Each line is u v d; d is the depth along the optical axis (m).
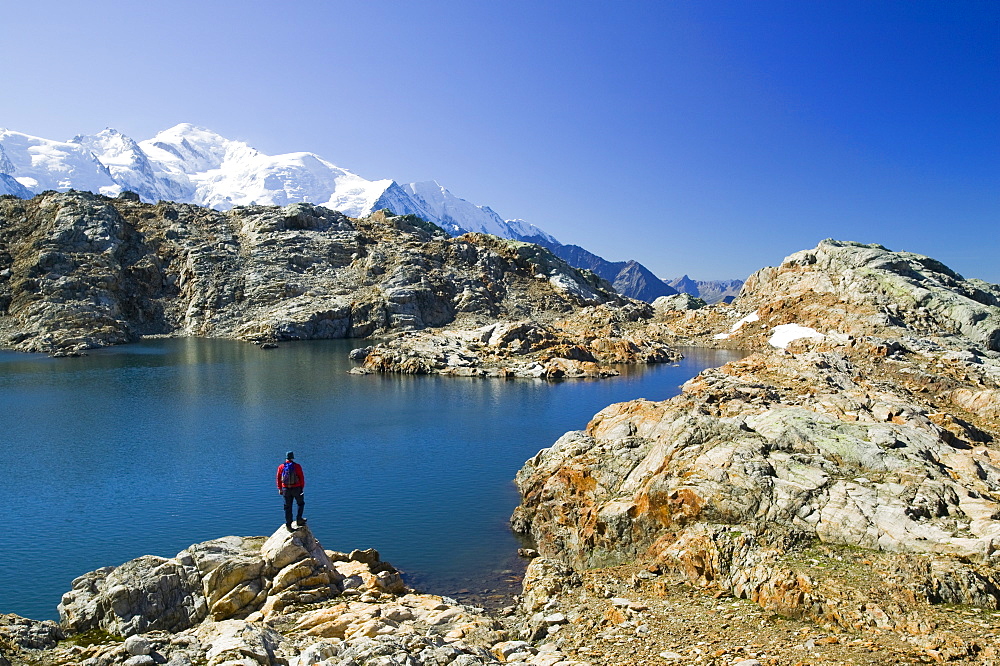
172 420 56.38
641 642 17.39
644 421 38.38
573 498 32.38
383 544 31.12
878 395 48.22
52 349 103.31
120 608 19.45
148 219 156.88
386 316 136.88
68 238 132.38
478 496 37.88
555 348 99.44
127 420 56.12
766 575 19.86
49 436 50.28
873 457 26.58
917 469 25.12
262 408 62.16
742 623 18.28
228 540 23.22
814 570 19.47
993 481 25.47
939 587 18.03
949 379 66.19
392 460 44.84
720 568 21.52
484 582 27.19
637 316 158.62
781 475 25.42
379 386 76.62
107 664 15.12
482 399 68.94
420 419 58.28
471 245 176.38
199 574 21.30
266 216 163.25
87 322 115.38
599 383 81.19
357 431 53.22
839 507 22.84
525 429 54.56
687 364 100.06
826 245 129.38
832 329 103.31
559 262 188.00
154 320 133.88
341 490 38.59
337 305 135.38
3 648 16.23
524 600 23.22
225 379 79.38
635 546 26.97
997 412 54.53
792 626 17.80
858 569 19.42
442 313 146.38
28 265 123.12
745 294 143.62
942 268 129.12
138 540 30.94
